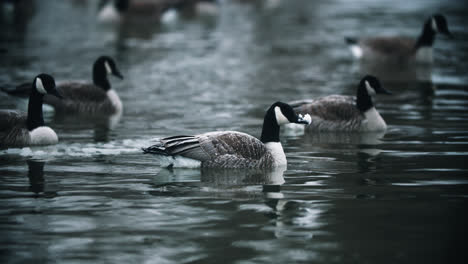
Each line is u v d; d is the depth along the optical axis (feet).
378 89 56.13
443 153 47.91
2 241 30.50
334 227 32.58
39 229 32.07
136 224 32.91
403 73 87.97
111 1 146.61
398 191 38.55
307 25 135.33
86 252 29.32
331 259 28.68
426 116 62.08
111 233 31.68
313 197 37.50
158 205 35.96
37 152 48.14
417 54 95.25
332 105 57.88
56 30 125.18
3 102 65.98
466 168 43.57
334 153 48.67
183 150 43.21
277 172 43.21
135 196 37.63
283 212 34.78
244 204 36.19
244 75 85.40
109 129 56.59
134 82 80.43
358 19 142.10
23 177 41.42
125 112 64.44
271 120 45.75
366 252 29.45
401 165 44.68
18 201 36.42
